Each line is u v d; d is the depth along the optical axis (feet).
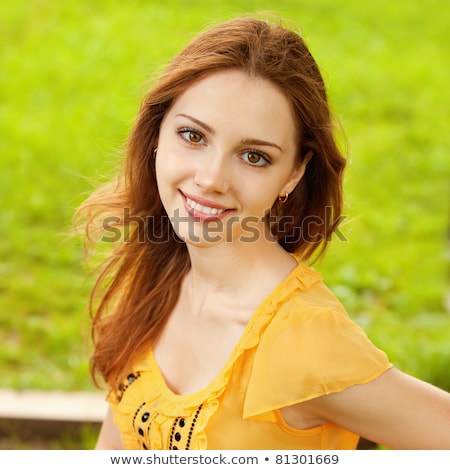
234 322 10.97
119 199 12.89
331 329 10.14
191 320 11.59
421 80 53.01
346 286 29.68
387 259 32.14
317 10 64.80
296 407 10.34
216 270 11.12
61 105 46.83
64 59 53.42
